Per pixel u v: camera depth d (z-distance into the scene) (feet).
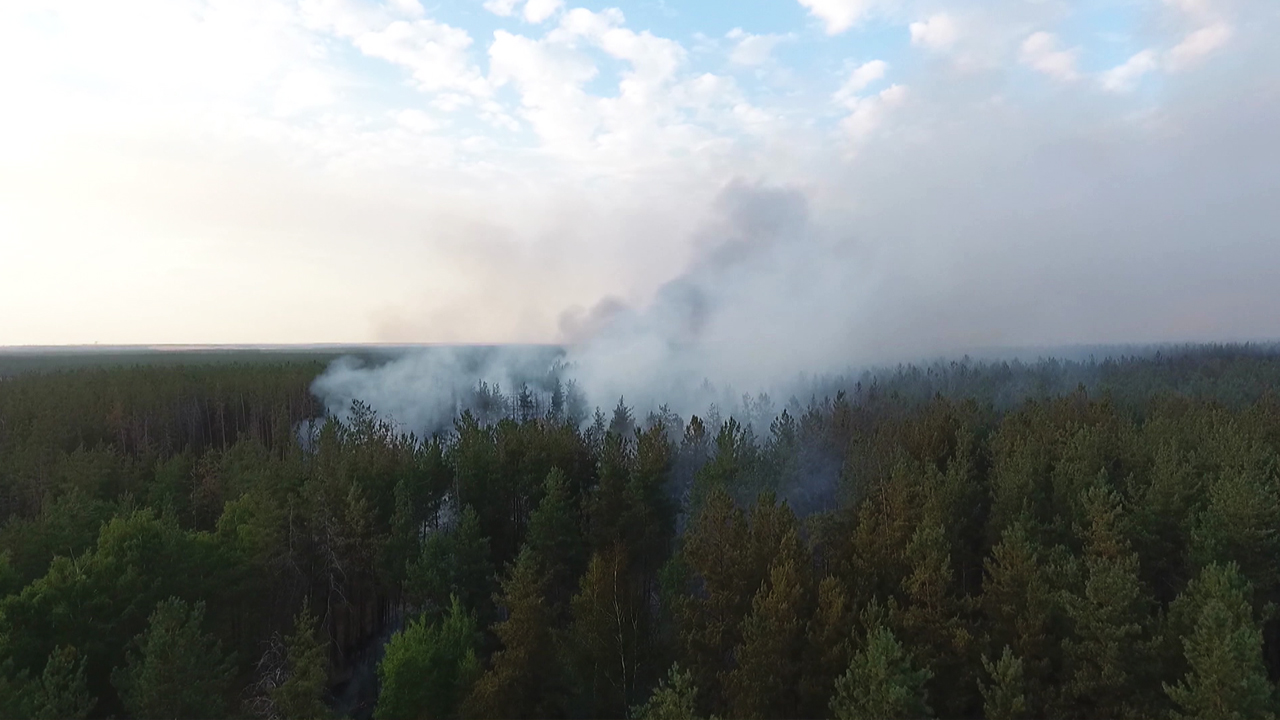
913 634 104.06
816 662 103.71
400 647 110.93
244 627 138.41
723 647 112.37
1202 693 81.71
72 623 106.73
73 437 257.75
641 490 162.20
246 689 124.98
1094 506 112.78
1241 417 199.82
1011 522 130.21
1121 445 169.68
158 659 92.79
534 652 112.06
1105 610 93.56
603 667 117.19
